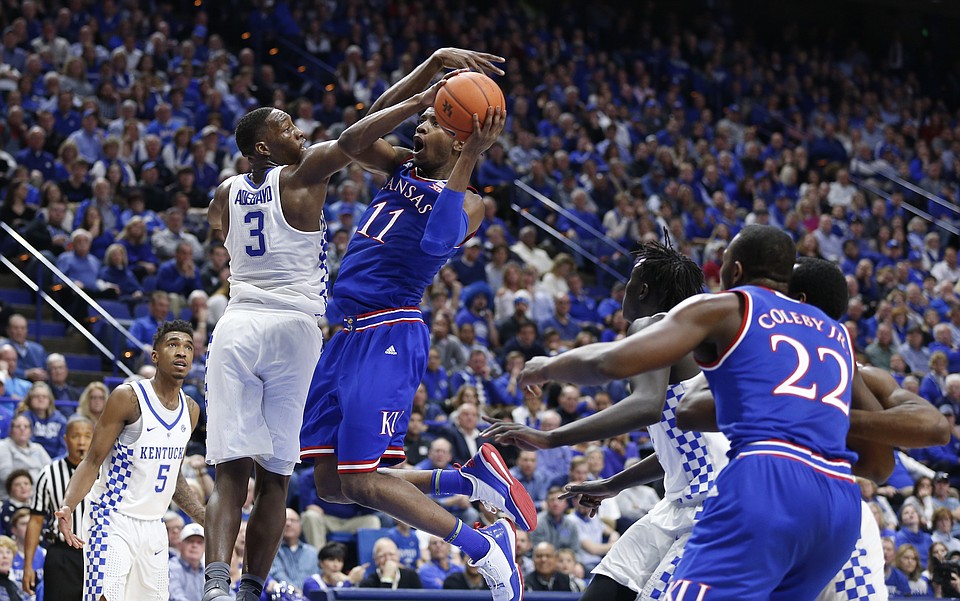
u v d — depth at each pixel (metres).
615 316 16.98
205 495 10.45
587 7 28.25
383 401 5.36
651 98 25.58
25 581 7.93
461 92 5.10
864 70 30.25
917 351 17.95
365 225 5.61
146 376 10.68
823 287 4.70
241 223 5.31
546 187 20.22
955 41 31.91
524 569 10.79
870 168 25.66
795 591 4.30
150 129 18.06
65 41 19.47
